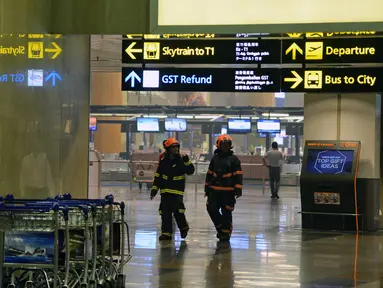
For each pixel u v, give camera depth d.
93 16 23.41
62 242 17.77
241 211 47.19
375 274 23.69
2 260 17.22
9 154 22.20
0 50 21.42
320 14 22.02
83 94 29.09
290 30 22.20
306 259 26.70
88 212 17.81
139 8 23.16
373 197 35.75
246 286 21.31
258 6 22.31
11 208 16.98
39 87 24.20
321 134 36.38
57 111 26.06
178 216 31.58
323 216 36.16
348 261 26.36
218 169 31.27
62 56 26.17
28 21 22.69
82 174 29.17
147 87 30.38
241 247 29.64
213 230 35.62
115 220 20.27
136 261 25.69
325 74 30.16
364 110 35.81
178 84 30.33
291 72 30.30
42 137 24.73
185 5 22.61
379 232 35.44
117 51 41.41
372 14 21.77
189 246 29.72
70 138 27.64
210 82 30.31
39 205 17.55
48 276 18.45
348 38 29.55
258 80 30.17
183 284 21.52
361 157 35.97
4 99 21.81
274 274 23.41
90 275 18.19
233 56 29.80
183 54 29.62
